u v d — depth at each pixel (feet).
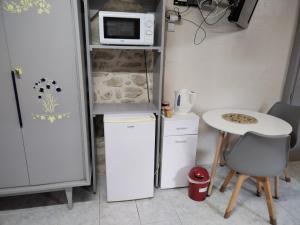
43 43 5.13
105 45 5.99
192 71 7.91
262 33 8.04
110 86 7.47
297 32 8.18
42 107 5.53
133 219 6.15
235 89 8.50
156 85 6.97
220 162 9.05
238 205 6.76
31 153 5.82
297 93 8.80
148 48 6.12
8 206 6.49
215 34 7.68
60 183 6.24
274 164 5.48
